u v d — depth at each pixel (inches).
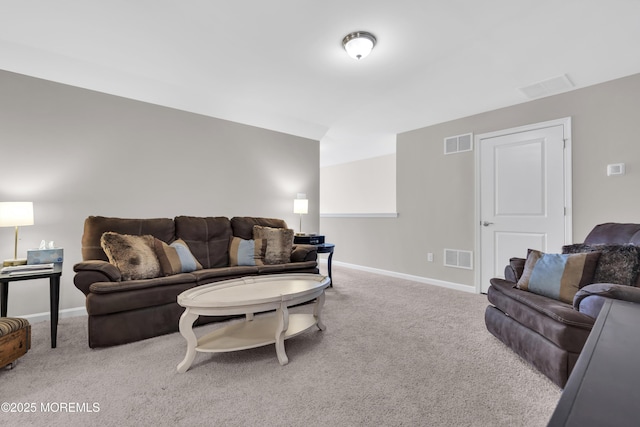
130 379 66.2
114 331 82.0
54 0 74.6
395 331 94.3
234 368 71.2
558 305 67.7
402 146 181.8
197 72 112.0
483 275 144.0
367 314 111.0
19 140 100.7
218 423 52.2
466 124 152.5
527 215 131.1
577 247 84.3
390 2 73.8
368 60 101.4
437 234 162.7
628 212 107.0
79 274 81.9
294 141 175.5
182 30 86.7
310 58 101.3
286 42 92.2
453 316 109.0
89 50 97.7
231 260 123.7
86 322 101.5
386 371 69.9
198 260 118.2
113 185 117.6
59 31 87.7
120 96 119.6
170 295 91.8
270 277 96.7
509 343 79.8
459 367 71.8
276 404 57.5
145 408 56.3
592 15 77.1
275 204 167.6
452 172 157.2
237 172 152.9
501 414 54.8
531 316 70.9
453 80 114.9
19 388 62.5
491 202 142.3
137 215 122.9
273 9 77.4
